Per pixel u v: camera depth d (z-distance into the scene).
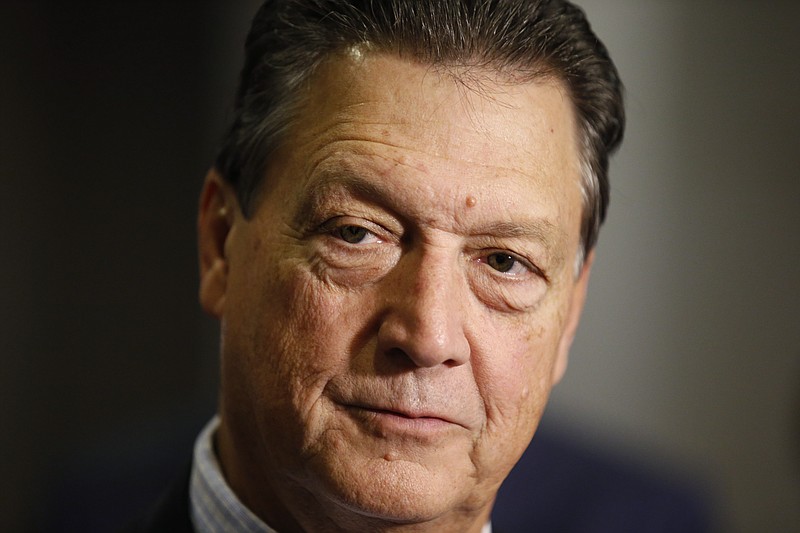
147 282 11.59
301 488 4.02
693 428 9.39
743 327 9.29
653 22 9.35
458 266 3.87
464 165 3.79
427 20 3.89
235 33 11.08
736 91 9.24
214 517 4.45
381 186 3.76
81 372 11.45
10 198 11.10
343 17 3.99
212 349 11.61
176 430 8.14
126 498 7.63
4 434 11.07
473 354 3.89
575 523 7.77
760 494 9.23
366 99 3.87
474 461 3.97
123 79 11.41
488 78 3.90
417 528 4.05
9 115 11.06
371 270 3.82
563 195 4.10
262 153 4.14
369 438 3.79
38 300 11.27
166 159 11.48
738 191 9.29
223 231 4.58
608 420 9.57
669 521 7.99
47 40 11.22
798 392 9.10
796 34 9.08
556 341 4.21
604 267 9.60
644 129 9.42
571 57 4.23
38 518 10.12
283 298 3.92
